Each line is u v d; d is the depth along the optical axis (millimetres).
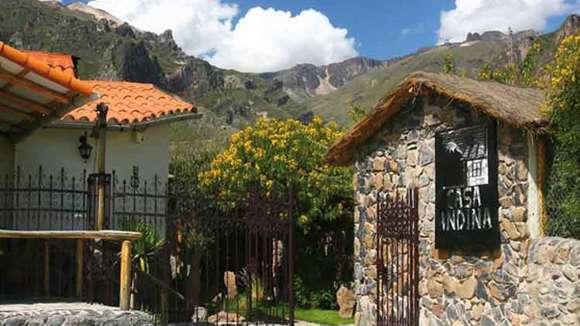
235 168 18141
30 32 106000
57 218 14453
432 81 11633
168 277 13625
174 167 21031
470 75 25609
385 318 12836
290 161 18000
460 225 11469
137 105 16156
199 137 43781
